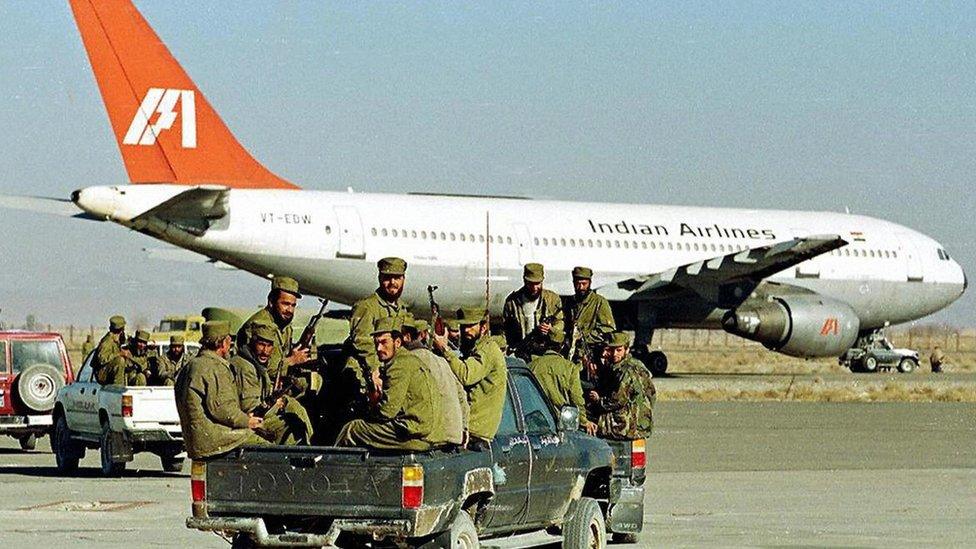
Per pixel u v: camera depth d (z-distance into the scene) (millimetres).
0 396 31188
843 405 48531
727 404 48844
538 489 15344
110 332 26781
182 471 28016
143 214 44688
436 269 52125
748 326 57250
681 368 88125
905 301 62438
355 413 14562
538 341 19078
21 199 46375
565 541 16156
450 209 53156
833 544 17766
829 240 51812
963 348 163875
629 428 18422
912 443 34500
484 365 14391
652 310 58625
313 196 50625
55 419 28734
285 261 49562
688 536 18578
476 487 13992
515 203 55312
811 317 57656
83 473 27781
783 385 57938
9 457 31875
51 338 32594
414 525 13125
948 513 21344
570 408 15984
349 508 13289
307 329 15969
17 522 19531
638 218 57156
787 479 26469
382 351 13383
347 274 50594
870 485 25469
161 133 48781
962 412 45562
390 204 52031
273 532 13906
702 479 26453
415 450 13281
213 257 49688
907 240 62844
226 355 14727
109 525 19203
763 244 58906
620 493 17484
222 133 49656
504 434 14922
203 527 13578
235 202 48750
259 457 13562
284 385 14453
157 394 25906
